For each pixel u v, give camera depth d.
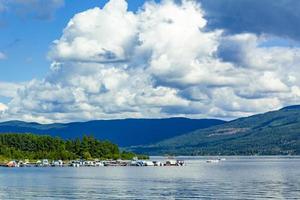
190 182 190.00
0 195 139.00
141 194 139.50
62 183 188.12
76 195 137.75
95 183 187.12
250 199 124.81
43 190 155.38
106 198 129.75
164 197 131.50
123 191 149.50
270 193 139.25
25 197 133.62
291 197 128.25
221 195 135.38
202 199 125.94
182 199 126.62
